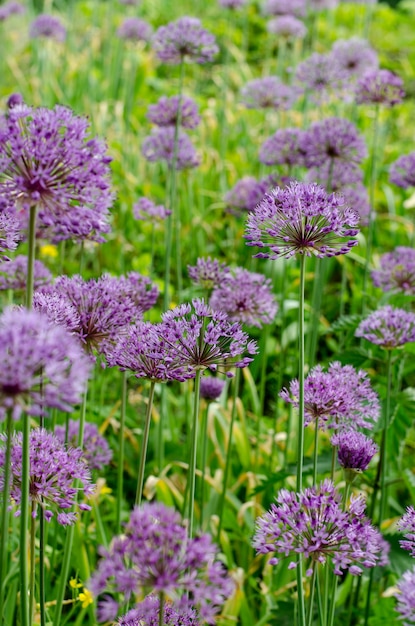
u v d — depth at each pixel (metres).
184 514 3.54
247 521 4.32
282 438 5.03
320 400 2.62
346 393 2.66
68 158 2.02
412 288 4.55
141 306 3.44
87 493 2.42
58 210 2.08
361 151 4.66
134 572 1.72
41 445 2.41
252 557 4.29
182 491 4.70
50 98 9.36
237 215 5.57
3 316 1.78
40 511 2.51
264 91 6.01
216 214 7.97
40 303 2.46
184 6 13.81
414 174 5.04
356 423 2.81
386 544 3.37
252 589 4.34
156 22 12.98
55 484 2.36
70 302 2.61
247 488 4.67
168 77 11.57
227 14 12.09
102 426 4.54
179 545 1.72
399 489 5.09
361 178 5.07
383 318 3.53
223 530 4.41
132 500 4.83
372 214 5.06
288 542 2.10
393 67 12.32
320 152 4.70
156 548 1.72
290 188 2.36
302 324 2.33
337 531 2.11
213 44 4.70
